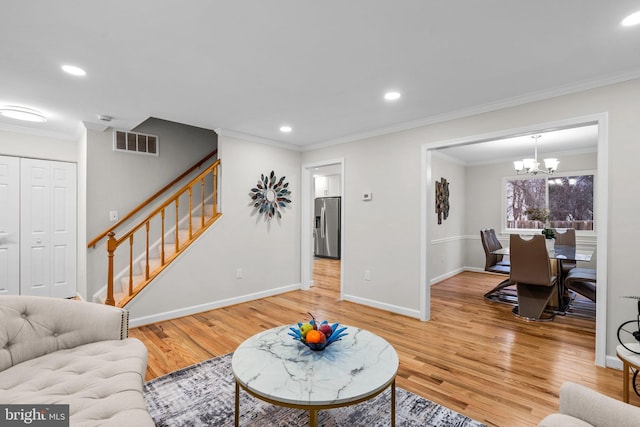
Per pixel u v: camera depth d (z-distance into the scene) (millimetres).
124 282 3717
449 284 5469
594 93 2535
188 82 2613
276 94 2881
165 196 4441
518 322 3512
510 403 1989
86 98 2963
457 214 6496
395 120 3643
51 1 1594
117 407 1276
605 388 2154
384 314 3789
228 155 4137
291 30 1883
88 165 3785
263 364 1641
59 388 1402
